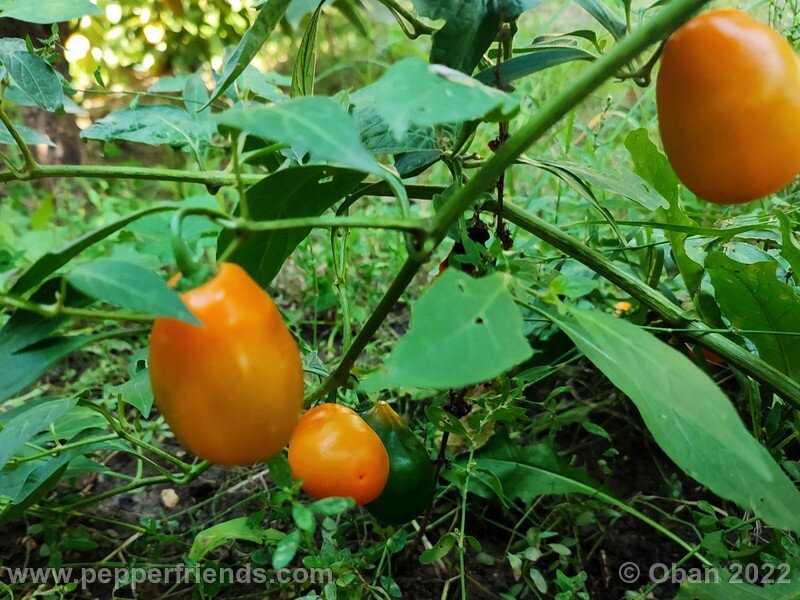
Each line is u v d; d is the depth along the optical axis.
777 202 0.31
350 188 0.20
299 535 0.16
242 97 0.31
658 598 0.26
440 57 0.19
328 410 0.20
